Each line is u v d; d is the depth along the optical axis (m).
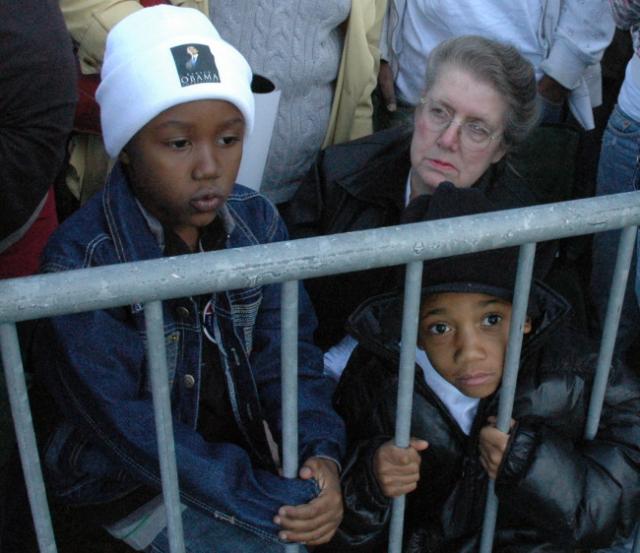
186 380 1.65
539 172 2.63
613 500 1.61
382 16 2.72
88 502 1.72
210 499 1.52
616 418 1.73
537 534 1.78
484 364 1.62
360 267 1.26
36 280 1.13
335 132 2.76
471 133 2.15
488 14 2.87
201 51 1.51
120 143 1.56
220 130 1.55
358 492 1.64
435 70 2.19
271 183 2.66
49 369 1.58
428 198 1.76
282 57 2.47
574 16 2.90
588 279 3.08
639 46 2.46
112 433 1.53
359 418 1.80
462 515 1.77
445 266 1.56
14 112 1.69
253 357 1.77
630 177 2.64
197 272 1.18
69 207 2.48
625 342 2.98
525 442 1.58
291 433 1.47
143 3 2.28
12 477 1.79
